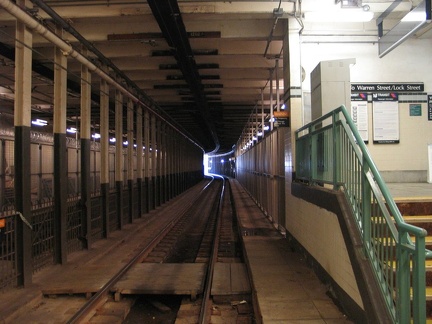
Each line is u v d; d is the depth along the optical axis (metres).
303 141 7.20
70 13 8.12
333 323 3.99
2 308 4.87
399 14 8.57
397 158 8.84
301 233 6.93
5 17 7.79
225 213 17.02
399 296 2.95
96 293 5.46
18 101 5.88
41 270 6.57
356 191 4.09
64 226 7.13
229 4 8.05
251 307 5.34
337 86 6.32
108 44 10.48
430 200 4.78
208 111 19.14
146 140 15.80
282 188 9.78
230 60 11.75
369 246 3.68
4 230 5.38
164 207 18.11
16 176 5.79
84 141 8.55
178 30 8.15
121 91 11.47
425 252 2.66
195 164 40.78
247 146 26.67
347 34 9.05
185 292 5.70
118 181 11.41
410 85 8.93
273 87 14.55
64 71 7.38
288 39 8.47
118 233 10.64
